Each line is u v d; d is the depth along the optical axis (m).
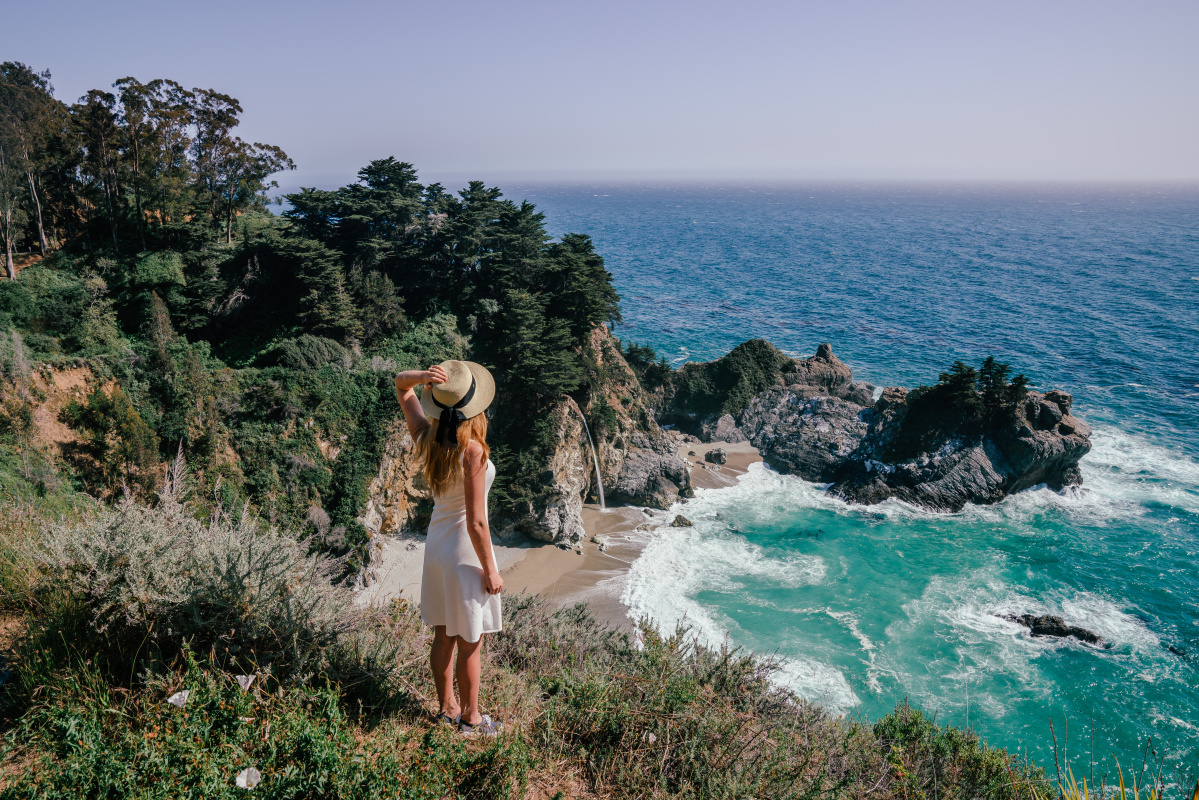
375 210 56.62
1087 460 56.81
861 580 40.31
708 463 58.22
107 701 3.72
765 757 4.95
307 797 3.34
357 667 4.65
